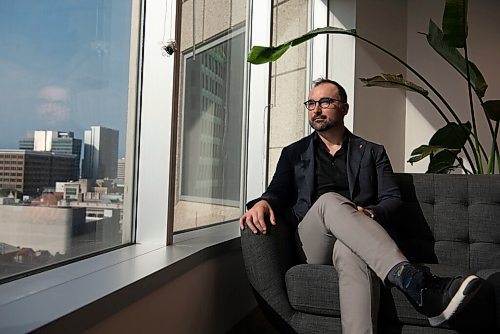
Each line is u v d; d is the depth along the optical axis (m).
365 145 2.52
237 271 2.70
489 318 1.81
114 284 1.45
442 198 2.50
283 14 3.81
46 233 1.53
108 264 1.72
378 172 2.47
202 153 2.78
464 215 2.45
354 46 4.34
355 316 1.84
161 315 1.78
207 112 2.83
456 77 4.48
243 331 2.61
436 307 1.77
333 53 4.38
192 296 2.08
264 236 2.11
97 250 1.88
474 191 2.46
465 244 2.43
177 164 2.44
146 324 1.65
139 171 2.18
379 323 1.92
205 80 2.77
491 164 3.21
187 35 2.49
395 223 2.44
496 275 1.90
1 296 1.26
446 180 2.52
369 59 4.43
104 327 1.38
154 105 2.17
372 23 4.46
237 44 3.29
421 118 4.59
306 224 2.22
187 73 2.51
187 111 2.54
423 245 2.46
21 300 1.24
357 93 4.34
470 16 4.45
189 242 2.32
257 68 3.52
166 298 1.82
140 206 2.18
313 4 4.46
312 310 1.97
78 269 1.61
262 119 3.50
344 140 2.56
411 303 1.88
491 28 4.45
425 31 4.63
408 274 1.81
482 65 4.43
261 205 2.22
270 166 3.58
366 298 1.86
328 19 4.43
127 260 1.82
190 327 2.06
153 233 2.18
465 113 4.43
